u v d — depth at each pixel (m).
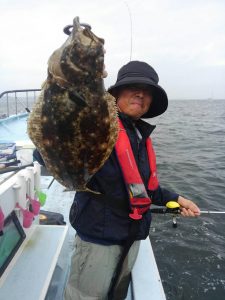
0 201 1.14
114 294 1.17
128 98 1.11
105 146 0.87
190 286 2.61
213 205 4.35
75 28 0.80
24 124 4.39
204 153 8.51
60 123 0.82
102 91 0.84
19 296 1.12
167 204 1.31
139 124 1.25
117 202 1.05
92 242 1.07
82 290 1.10
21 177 1.32
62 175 0.87
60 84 0.80
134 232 1.08
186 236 3.35
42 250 1.38
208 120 21.47
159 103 1.27
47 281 1.19
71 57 0.79
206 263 2.90
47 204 2.36
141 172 1.18
